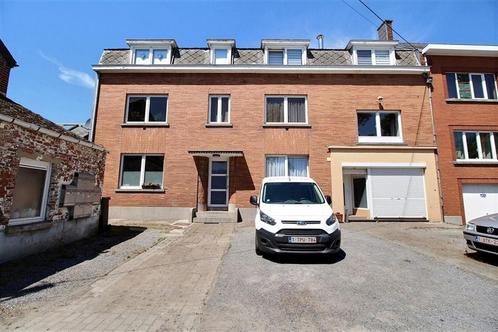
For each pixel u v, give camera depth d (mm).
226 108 13836
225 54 14438
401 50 14656
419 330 3381
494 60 14016
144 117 13695
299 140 13195
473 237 6352
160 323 3490
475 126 13344
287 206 6613
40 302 4062
